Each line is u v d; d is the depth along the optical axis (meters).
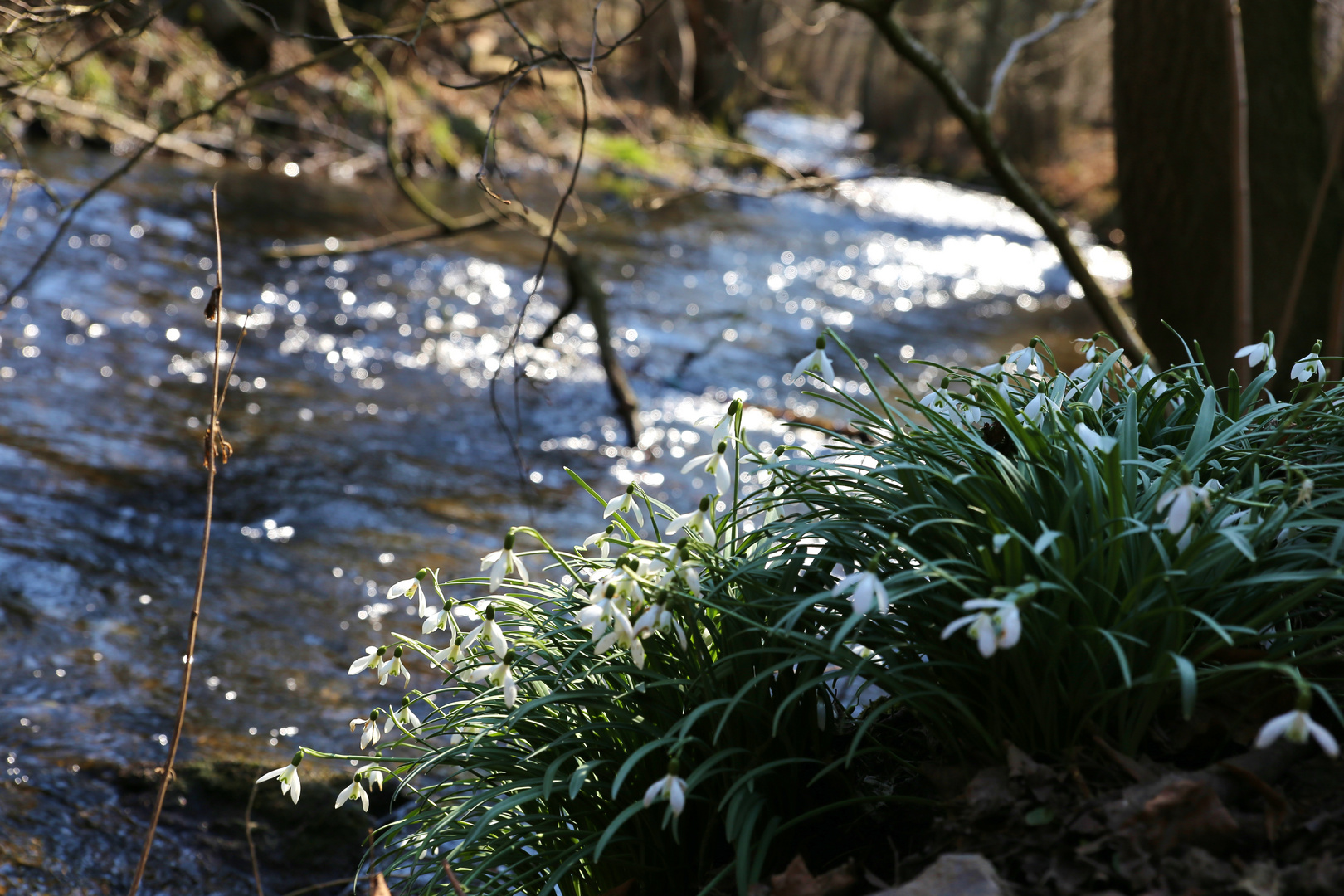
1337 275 3.40
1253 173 4.70
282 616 4.54
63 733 3.46
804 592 2.04
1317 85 4.89
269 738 3.60
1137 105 4.80
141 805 3.22
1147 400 2.32
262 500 5.72
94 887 2.90
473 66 18.27
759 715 2.01
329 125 14.97
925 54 4.57
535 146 17.64
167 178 12.47
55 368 7.02
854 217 21.09
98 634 4.15
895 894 1.57
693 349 10.15
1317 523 1.79
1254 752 1.74
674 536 4.10
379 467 6.46
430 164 15.74
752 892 1.76
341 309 9.70
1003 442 2.22
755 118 32.91
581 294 6.90
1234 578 1.90
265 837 3.22
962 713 1.89
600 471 7.00
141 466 5.86
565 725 2.12
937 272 16.66
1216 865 1.53
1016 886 1.57
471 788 2.20
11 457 5.64
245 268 10.21
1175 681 1.80
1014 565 1.74
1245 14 4.68
